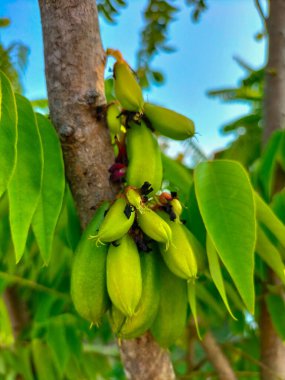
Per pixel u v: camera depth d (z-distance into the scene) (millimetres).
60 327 396
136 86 253
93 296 232
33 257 398
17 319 478
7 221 358
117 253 230
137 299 224
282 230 263
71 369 459
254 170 377
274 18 386
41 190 241
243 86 453
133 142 256
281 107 379
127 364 276
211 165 256
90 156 256
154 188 252
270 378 381
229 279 312
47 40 253
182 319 251
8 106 215
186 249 240
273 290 363
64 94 252
